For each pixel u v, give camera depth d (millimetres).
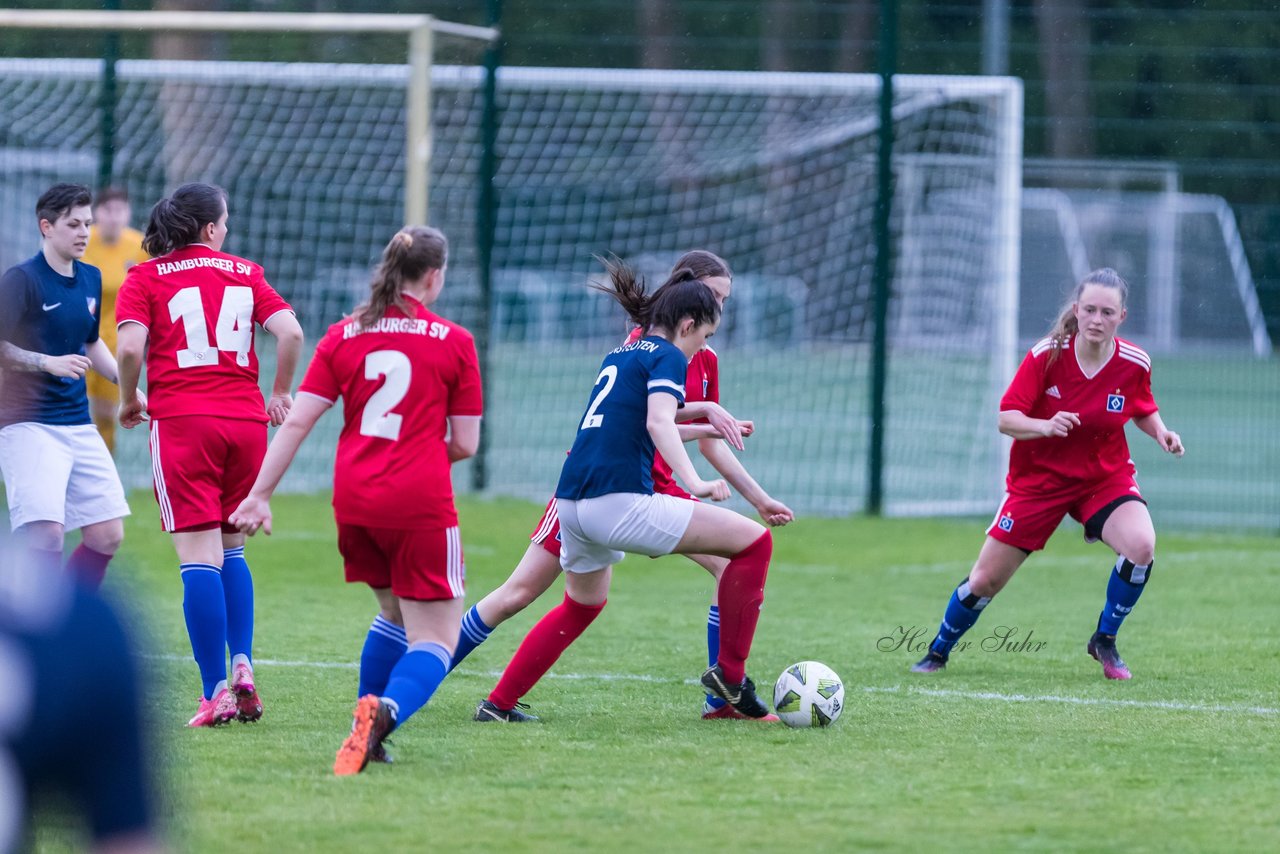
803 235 69188
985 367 59844
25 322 21188
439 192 50219
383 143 58594
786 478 56594
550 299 83250
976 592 24094
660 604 32188
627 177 67188
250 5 92000
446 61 47594
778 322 85000
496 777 16531
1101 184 103062
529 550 20297
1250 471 63125
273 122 58125
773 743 18578
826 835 14227
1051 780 16578
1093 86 52594
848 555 39781
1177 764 17453
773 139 66125
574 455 19078
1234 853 13719
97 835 5641
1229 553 40438
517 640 27453
